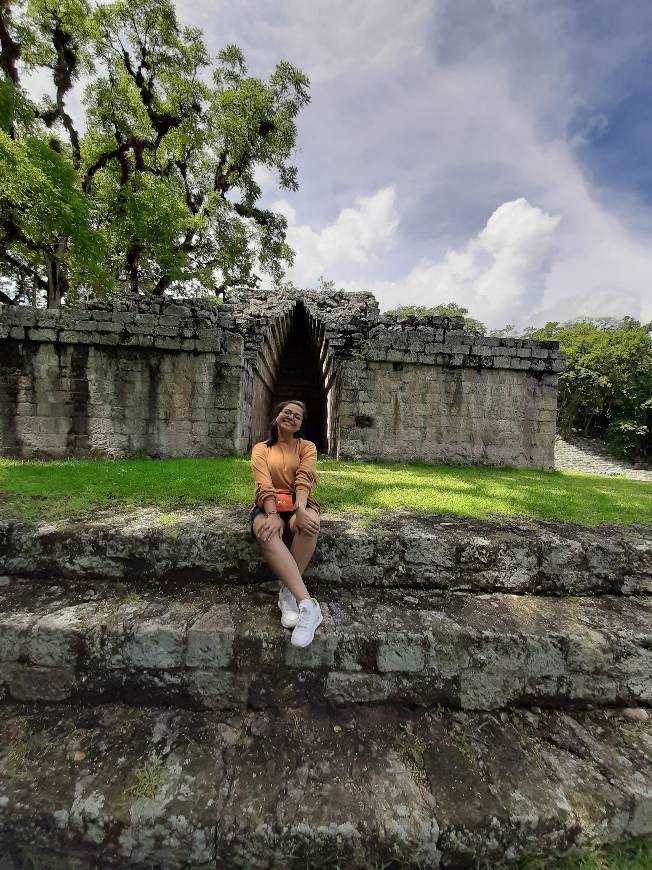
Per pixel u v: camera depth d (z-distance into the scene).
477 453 8.41
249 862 1.73
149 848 1.73
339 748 2.10
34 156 7.78
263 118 14.49
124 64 12.71
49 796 1.79
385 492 4.56
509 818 1.80
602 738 2.26
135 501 3.70
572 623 2.59
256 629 2.33
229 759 2.02
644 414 22.84
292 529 2.65
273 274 17.23
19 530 2.89
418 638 2.34
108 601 2.59
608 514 4.03
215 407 7.48
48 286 11.91
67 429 7.15
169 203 11.69
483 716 2.34
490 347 8.35
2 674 2.28
